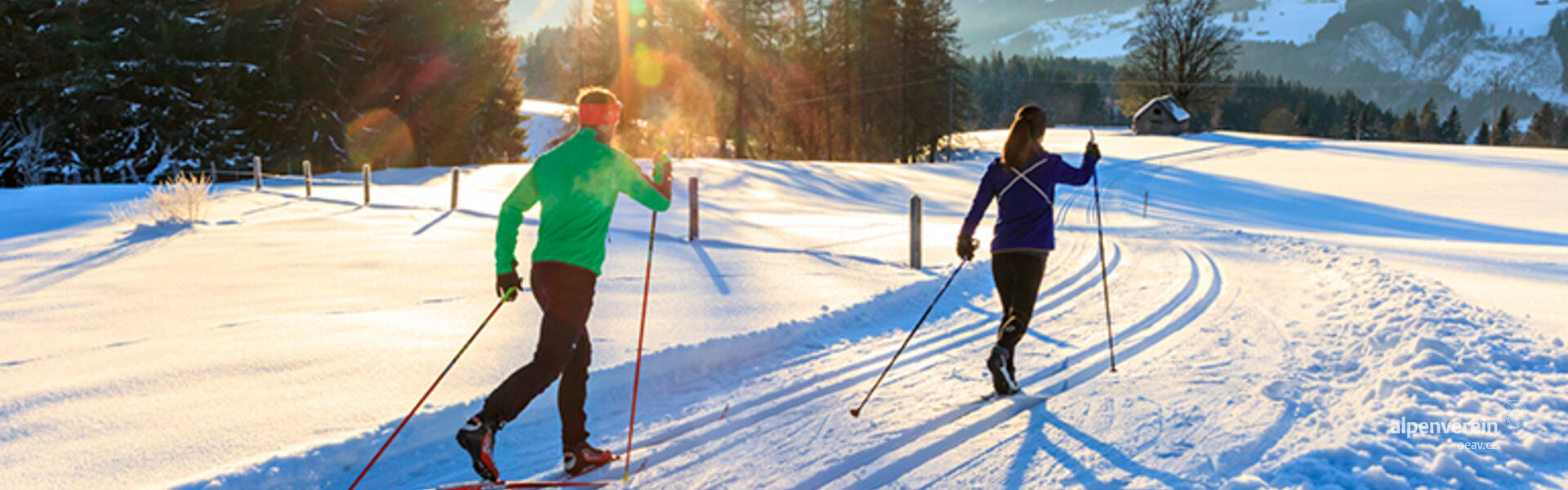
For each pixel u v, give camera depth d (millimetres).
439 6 36594
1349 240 12781
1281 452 3555
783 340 5551
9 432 3484
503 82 44562
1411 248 11078
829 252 9297
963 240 4418
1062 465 3504
